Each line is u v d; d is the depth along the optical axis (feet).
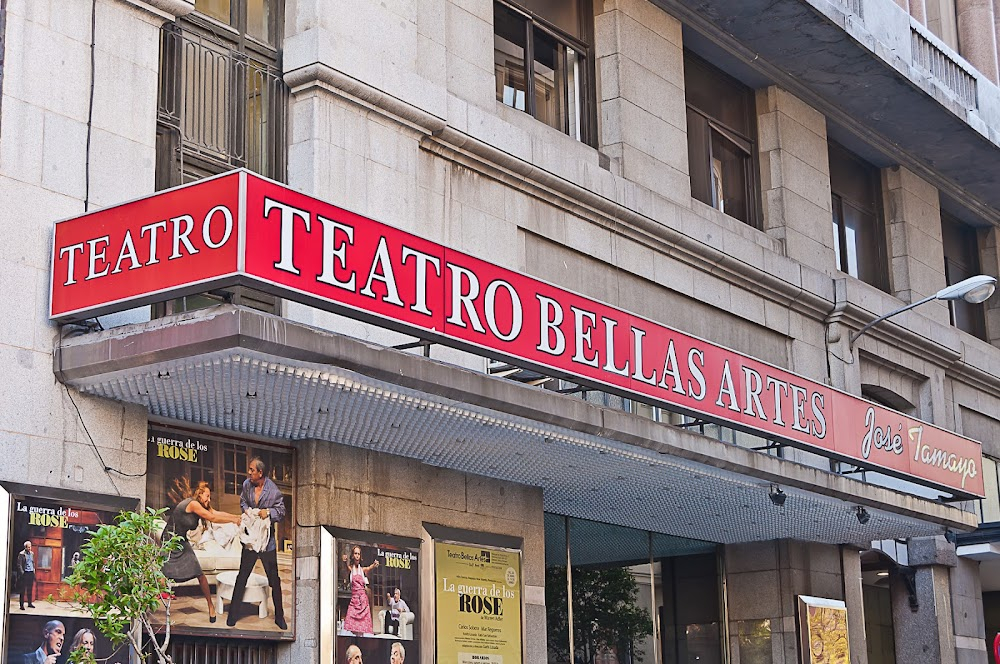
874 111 79.30
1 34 38.09
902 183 85.76
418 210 50.29
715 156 71.67
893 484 77.46
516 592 52.16
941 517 66.85
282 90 47.47
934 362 85.35
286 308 45.42
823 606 69.10
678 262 64.39
